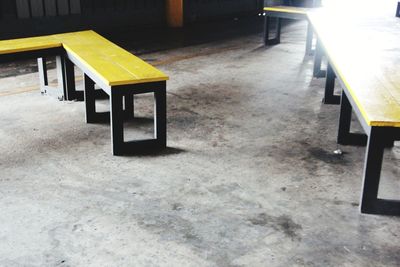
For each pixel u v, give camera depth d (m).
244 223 2.82
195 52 7.75
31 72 6.39
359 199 3.11
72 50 4.50
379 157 2.77
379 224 2.83
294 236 2.70
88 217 2.87
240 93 5.48
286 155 3.79
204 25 10.62
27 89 5.59
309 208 3.00
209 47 8.16
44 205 3.00
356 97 2.89
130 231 2.73
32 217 2.86
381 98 2.88
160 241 2.64
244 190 3.22
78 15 8.77
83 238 2.66
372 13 7.27
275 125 4.47
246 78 6.13
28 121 4.50
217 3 11.41
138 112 4.79
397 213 2.91
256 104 5.09
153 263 2.46
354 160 3.71
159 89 3.67
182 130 4.30
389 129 2.67
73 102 5.07
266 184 3.31
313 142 4.07
